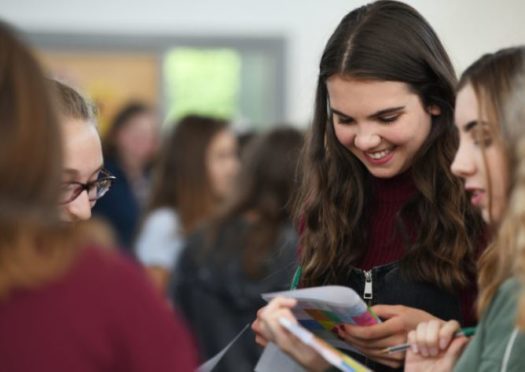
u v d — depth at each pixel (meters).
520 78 1.85
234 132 4.85
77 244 1.50
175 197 4.61
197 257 3.68
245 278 3.58
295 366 2.22
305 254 2.49
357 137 2.25
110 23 8.03
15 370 1.43
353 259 2.41
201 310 3.65
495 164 1.85
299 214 2.57
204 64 8.16
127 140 5.95
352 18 2.32
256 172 3.67
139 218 5.41
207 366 2.29
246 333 3.56
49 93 1.52
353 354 2.37
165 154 4.67
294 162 3.64
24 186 1.45
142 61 8.18
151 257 4.58
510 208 1.74
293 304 2.04
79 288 1.47
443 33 7.35
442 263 2.30
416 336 2.09
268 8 8.12
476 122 1.89
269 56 8.14
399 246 2.38
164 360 1.52
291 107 8.12
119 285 1.51
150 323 1.52
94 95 8.20
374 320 2.15
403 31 2.25
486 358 1.87
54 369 1.44
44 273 1.45
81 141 2.18
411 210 2.36
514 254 1.74
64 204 2.18
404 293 2.34
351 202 2.42
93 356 1.47
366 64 2.19
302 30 8.14
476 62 1.95
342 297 2.03
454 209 2.30
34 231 1.45
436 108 2.29
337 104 2.26
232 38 8.11
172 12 8.08
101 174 2.41
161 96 8.24
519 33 7.10
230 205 3.70
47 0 7.97
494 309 1.89
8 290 1.44
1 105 1.47
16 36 1.52
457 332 2.09
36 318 1.44
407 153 2.28
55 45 8.00
